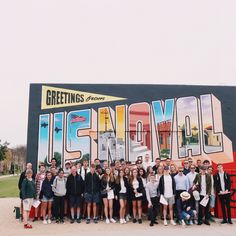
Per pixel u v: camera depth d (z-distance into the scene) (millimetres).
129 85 14086
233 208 11906
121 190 11094
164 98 14141
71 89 13789
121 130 13695
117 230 9719
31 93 13586
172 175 11445
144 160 13500
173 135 13906
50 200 11281
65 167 13109
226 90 14570
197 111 14219
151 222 10594
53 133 13359
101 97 13875
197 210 10781
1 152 43719
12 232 9617
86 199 11164
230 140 14156
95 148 13484
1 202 18500
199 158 13852
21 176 11906
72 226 10477
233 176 12305
